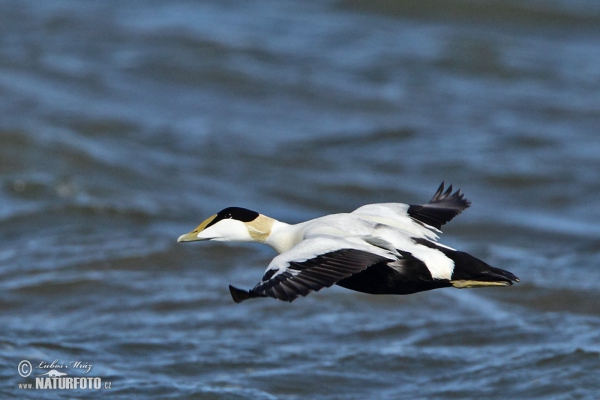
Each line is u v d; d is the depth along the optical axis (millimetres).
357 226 7516
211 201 17016
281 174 18422
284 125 20984
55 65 23016
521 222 16594
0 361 10422
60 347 10977
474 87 23703
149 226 15602
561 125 21422
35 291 12727
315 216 16781
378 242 7184
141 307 12359
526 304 12703
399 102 22375
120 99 21672
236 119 21203
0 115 19797
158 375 10367
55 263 13688
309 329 11766
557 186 18172
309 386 10234
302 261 6500
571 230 16328
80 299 12555
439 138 20469
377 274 7344
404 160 19312
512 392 10039
